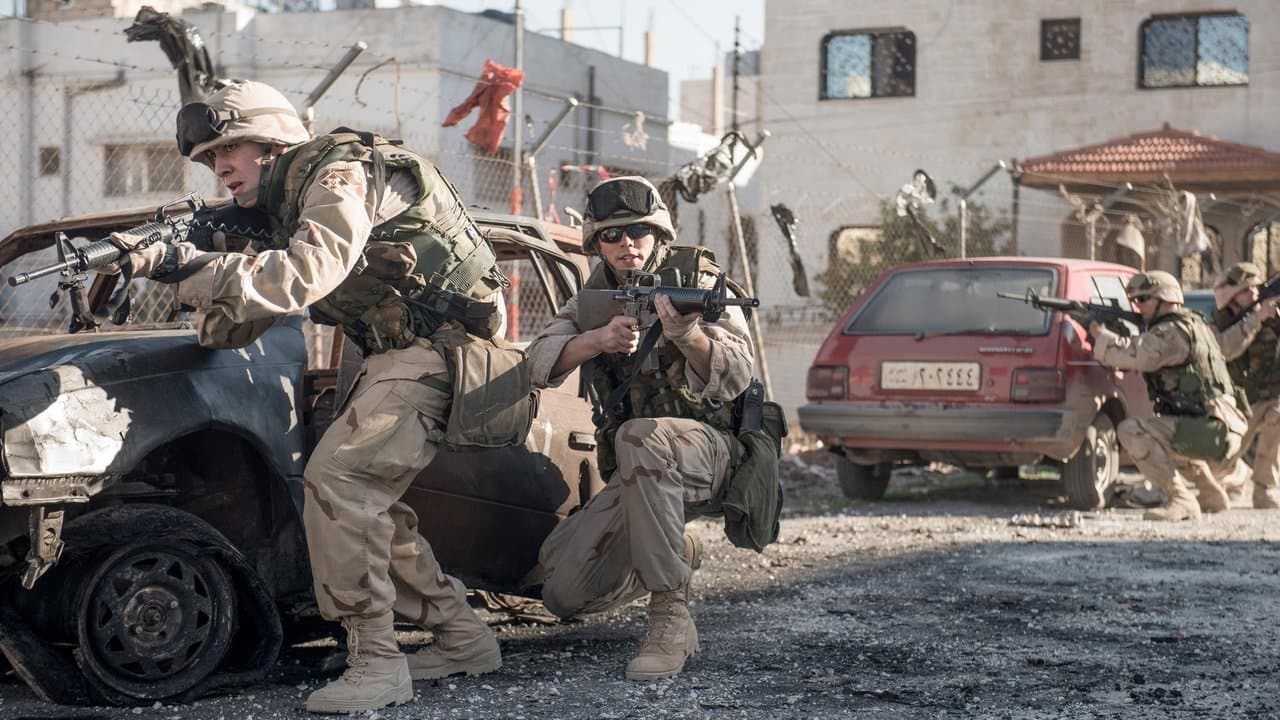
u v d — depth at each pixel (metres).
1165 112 22.75
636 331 3.94
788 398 20.83
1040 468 11.06
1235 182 20.73
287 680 3.98
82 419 3.29
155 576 3.58
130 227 4.51
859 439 8.62
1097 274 8.91
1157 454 8.05
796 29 23.88
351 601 3.61
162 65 21.30
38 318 5.63
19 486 3.18
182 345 3.61
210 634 3.70
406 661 3.74
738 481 4.12
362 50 7.95
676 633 4.07
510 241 4.79
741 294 4.11
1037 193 22.34
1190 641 4.56
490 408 3.77
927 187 12.61
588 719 3.54
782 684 3.94
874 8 23.55
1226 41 22.61
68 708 3.61
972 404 8.31
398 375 3.67
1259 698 3.79
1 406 3.18
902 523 7.85
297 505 3.77
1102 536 7.29
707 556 6.50
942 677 4.04
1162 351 7.88
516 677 4.03
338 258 3.42
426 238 3.68
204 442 3.93
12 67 21.33
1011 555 6.54
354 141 3.57
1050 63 23.05
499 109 9.91
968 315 8.63
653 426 4.02
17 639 3.49
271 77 21.39
